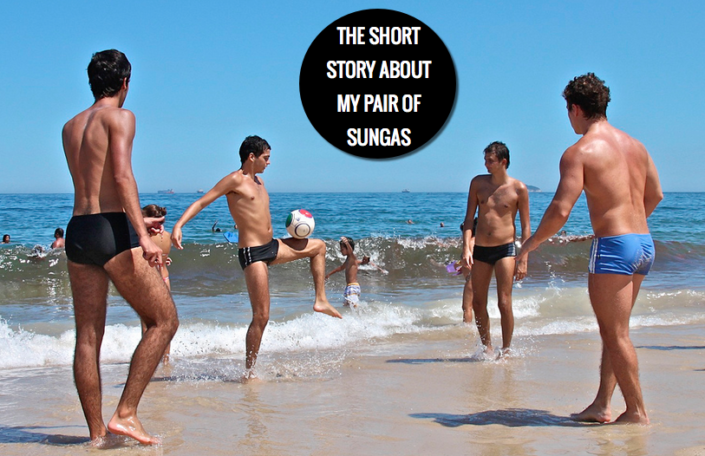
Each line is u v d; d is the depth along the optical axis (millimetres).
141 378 3400
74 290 3396
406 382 4988
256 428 3750
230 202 5328
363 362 5848
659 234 24672
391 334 7418
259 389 4820
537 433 3543
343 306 9094
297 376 5281
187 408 4238
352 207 45812
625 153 3598
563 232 24047
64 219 30422
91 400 3453
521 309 8945
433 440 3469
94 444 3441
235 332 7121
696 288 10805
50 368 5781
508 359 5855
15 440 3531
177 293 10500
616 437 3398
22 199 60219
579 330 7496
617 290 3502
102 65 3434
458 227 28375
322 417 3990
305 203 53344
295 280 12047
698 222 31859
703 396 4297
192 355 6363
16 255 12602
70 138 3369
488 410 4113
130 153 3268
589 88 3658
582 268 14227
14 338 6633
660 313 8562
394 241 15031
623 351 3551
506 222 5945
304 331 7328
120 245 3260
